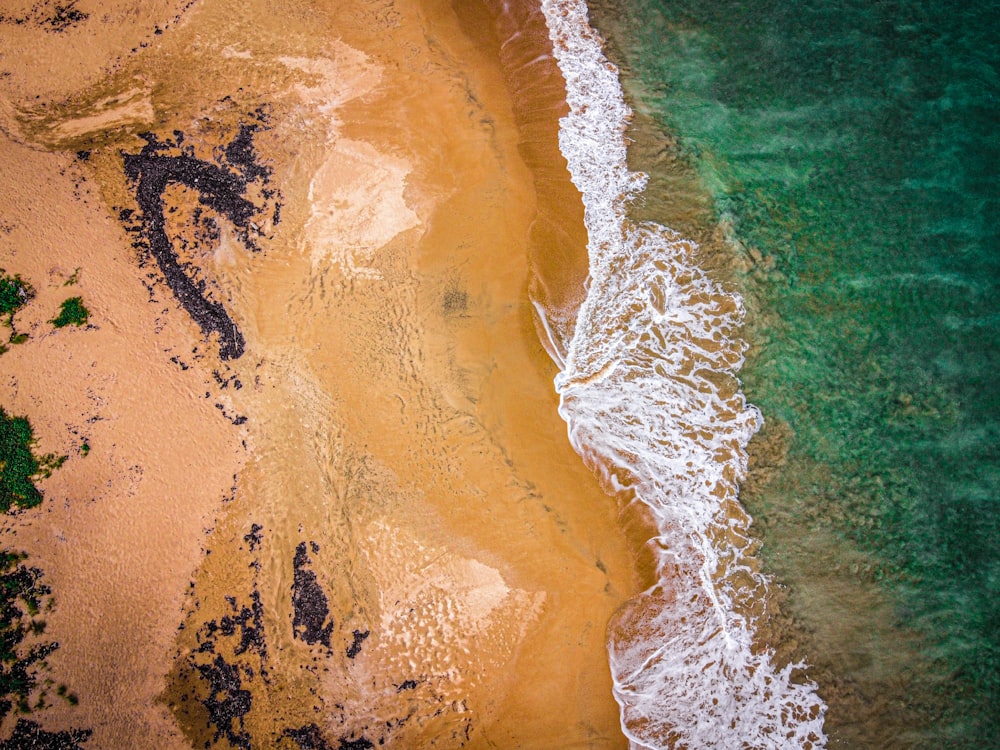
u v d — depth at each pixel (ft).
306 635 32.04
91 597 32.37
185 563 32.73
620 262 36.47
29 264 35.50
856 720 31.50
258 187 36.63
